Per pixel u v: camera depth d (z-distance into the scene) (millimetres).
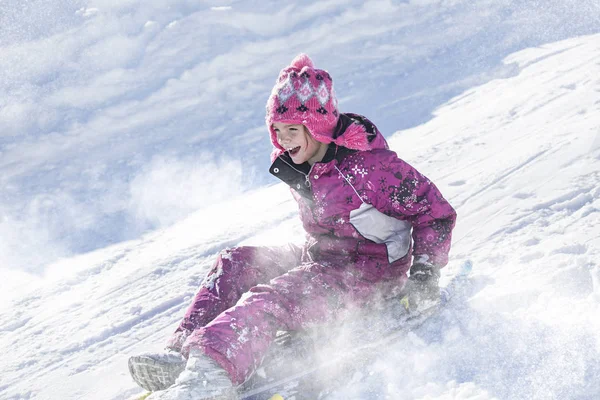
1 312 6762
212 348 3623
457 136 9180
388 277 4387
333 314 4133
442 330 4332
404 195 4191
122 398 4781
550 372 3711
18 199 9711
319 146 4215
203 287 4277
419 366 4012
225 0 14805
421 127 10117
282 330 4086
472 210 6586
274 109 4109
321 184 4227
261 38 14141
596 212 5883
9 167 10680
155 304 6375
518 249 5461
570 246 5258
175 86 12867
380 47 13852
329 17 14664
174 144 11117
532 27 13703
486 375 3811
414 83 12156
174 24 14203
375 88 12219
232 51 13719
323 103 4074
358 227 4266
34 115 12016
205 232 8055
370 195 4184
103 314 6352
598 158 7148
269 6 14664
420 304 4238
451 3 15227
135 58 13523
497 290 4715
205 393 3486
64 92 12594
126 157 10773
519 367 3822
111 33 13852
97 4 14492
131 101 12469
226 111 12070
